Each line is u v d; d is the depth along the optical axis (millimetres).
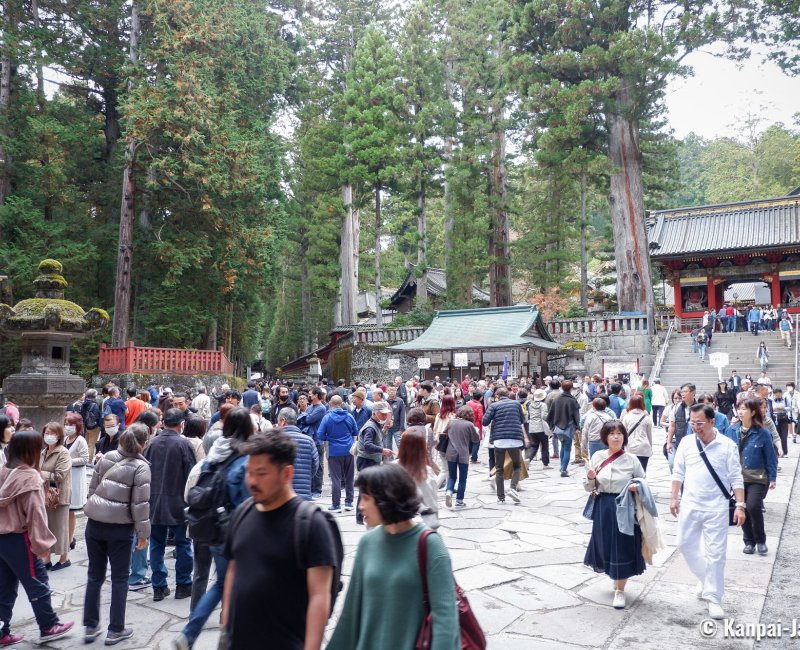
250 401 14680
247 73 33406
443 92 44969
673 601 6391
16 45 29797
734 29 31031
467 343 30922
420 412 8422
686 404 10750
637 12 35000
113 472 5566
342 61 52281
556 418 14344
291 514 3037
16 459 5504
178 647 4203
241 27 31906
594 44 33875
